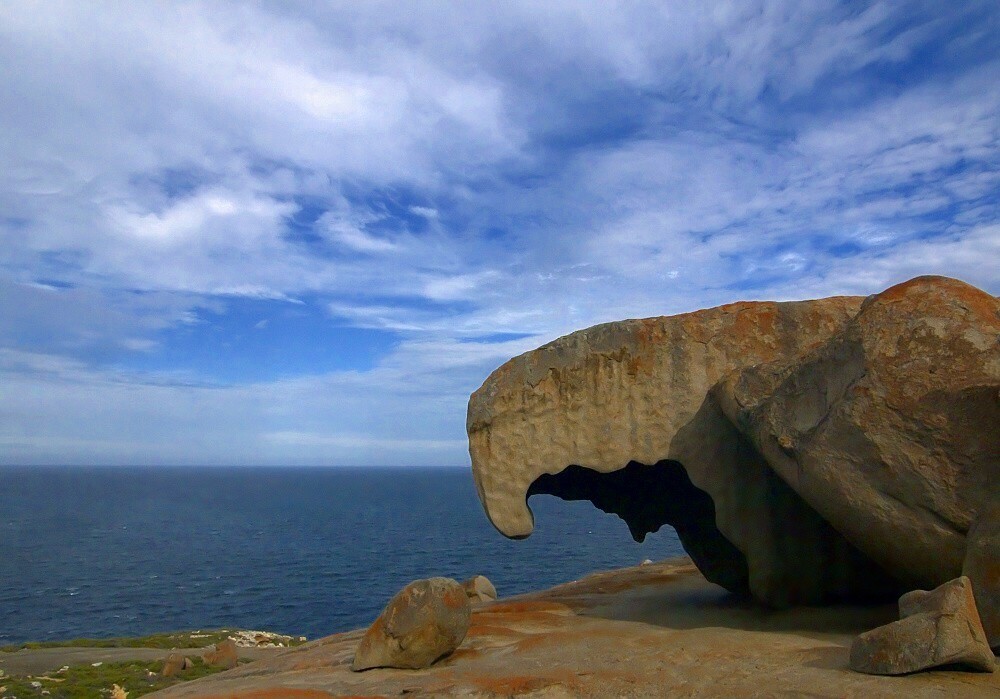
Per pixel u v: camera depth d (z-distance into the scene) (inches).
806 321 364.5
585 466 373.7
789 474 306.0
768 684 226.4
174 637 1307.8
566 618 385.4
